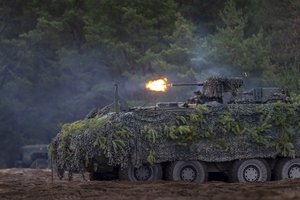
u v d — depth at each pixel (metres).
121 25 126.00
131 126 53.91
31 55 128.12
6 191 47.88
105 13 127.00
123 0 126.44
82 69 124.12
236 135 55.31
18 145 129.50
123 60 121.19
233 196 34.31
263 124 55.59
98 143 53.28
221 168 56.53
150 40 122.75
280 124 55.94
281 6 126.06
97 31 124.38
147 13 125.94
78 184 52.50
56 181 61.38
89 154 53.62
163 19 124.88
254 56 111.81
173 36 115.75
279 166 56.78
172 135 54.12
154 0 126.12
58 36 128.88
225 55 111.06
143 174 54.94
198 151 54.81
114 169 57.12
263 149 55.66
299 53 117.62
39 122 127.94
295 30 121.31
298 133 56.31
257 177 55.88
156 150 54.16
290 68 115.94
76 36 131.88
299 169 56.94
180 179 54.81
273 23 125.44
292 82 107.12
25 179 66.56
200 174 55.12
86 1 131.88
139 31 123.31
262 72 111.94
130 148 53.56
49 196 43.66
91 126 54.31
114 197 41.06
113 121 53.72
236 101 57.28
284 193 36.50
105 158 53.72
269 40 118.06
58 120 125.38
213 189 45.03
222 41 112.25
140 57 120.00
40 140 130.00
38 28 126.94
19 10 138.12
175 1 135.62
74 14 130.00
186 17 132.12
